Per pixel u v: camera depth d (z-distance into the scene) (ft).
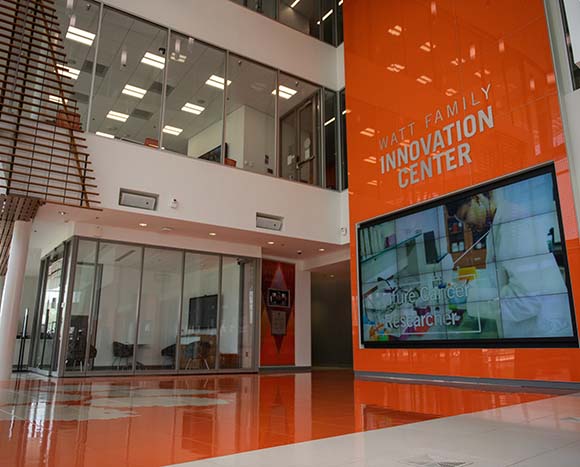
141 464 7.82
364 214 33.42
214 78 35.68
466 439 9.88
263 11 39.55
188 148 33.14
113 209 29.25
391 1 33.60
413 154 30.19
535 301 22.47
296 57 40.52
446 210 27.68
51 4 29.45
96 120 29.81
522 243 23.43
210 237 37.01
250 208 35.12
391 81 32.65
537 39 23.91
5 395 18.99
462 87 27.53
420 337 28.09
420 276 28.66
